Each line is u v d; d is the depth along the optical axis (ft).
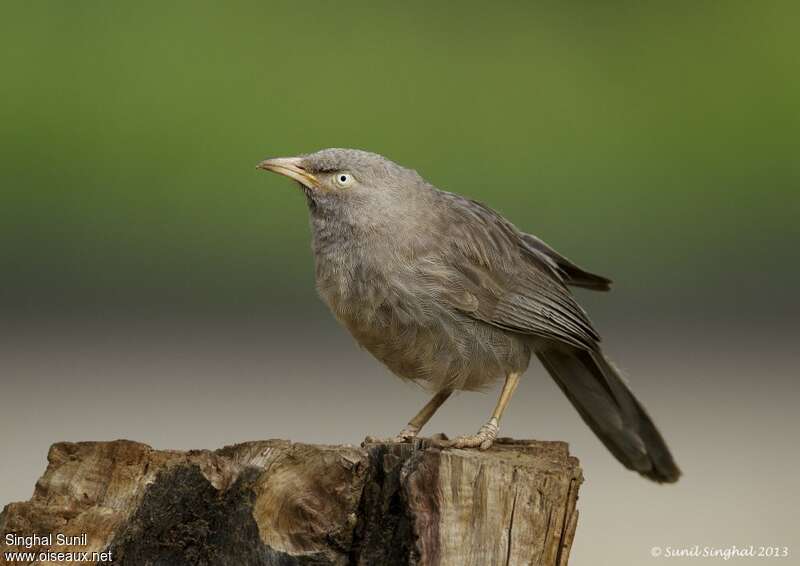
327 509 22.91
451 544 22.63
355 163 27.96
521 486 22.89
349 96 60.08
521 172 57.82
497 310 28.14
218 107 59.98
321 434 41.27
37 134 59.11
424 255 27.73
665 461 30.17
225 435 40.65
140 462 23.09
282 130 58.85
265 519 22.91
